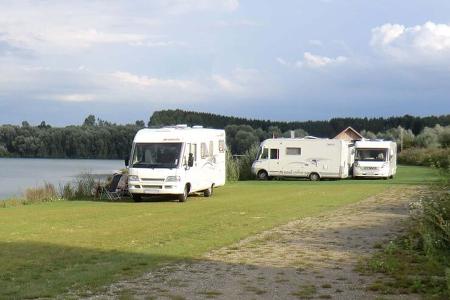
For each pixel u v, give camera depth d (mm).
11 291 7977
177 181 22391
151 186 22500
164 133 23406
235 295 7898
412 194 25062
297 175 39938
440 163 16391
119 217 17188
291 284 8539
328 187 30453
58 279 8750
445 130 75875
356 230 14148
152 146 23203
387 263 9680
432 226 11242
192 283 8609
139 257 10633
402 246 11492
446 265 9398
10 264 9930
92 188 25922
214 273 9305
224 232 13828
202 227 14742
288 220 16141
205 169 24766
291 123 100312
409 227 13953
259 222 15711
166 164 22656
